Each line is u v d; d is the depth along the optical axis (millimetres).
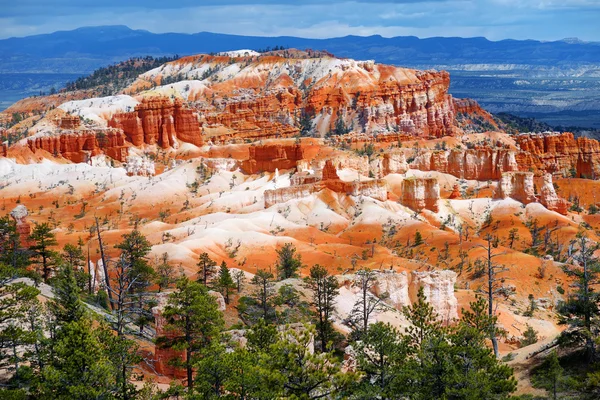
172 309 76938
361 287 110125
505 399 63688
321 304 98625
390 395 66312
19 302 77938
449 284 124188
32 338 69188
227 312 103688
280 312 102250
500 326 123062
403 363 69562
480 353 67250
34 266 126688
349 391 65875
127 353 71875
